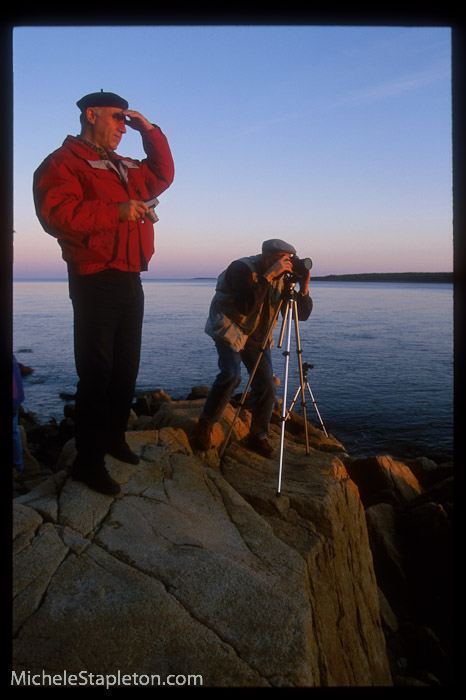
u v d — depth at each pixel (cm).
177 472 340
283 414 359
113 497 296
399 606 448
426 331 4844
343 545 345
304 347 3522
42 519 270
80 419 292
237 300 371
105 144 294
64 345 3569
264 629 205
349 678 270
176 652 190
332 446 639
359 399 1895
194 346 3638
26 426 1181
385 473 597
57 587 220
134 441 380
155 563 241
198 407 527
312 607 261
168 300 12231
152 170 321
